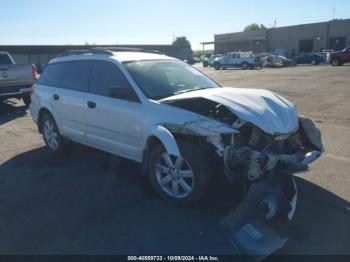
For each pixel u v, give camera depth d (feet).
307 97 40.47
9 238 11.38
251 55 123.75
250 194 11.23
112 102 15.28
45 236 11.43
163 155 13.19
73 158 19.36
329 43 187.21
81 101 16.97
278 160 12.07
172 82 15.80
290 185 11.54
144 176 14.33
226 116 13.24
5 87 35.12
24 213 13.02
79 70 17.81
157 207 13.12
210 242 10.77
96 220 12.32
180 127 12.32
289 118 13.05
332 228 11.43
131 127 14.43
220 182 12.66
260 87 53.01
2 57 40.96
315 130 14.43
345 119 27.40
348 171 16.15
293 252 10.28
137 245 10.76
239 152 11.62
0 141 23.80
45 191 14.93
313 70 92.32
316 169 16.49
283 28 205.87
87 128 17.06
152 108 13.71
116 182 15.67
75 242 11.03
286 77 71.15
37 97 20.54
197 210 12.73
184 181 12.74
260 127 11.96
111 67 15.87
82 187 15.21
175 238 11.04
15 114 34.83
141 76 15.08
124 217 12.46
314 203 13.07
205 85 16.57
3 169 17.94
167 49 188.96
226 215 12.32
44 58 137.59
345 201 13.20
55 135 19.84
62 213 12.92
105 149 16.56
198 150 12.10
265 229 10.71
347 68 94.22
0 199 14.28
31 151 21.13
